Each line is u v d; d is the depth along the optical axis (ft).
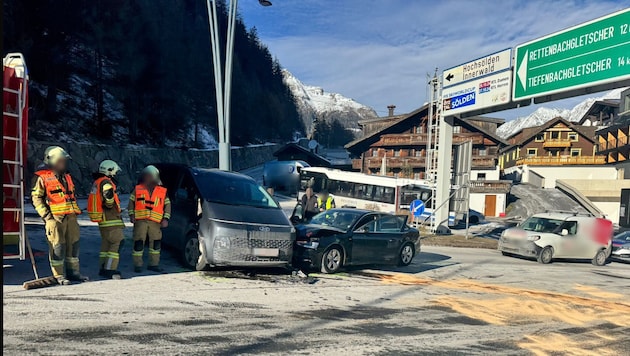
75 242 21.03
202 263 24.56
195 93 162.40
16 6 71.51
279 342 15.03
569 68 45.37
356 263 30.35
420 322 18.85
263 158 249.55
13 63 19.26
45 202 19.70
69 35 89.10
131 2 113.19
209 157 170.50
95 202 21.90
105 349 13.07
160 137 141.08
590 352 16.38
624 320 21.48
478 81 57.26
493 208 147.54
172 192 29.32
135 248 23.94
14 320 14.85
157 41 119.96
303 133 387.96
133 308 17.40
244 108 236.43
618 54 40.96
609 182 153.58
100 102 111.14
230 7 42.57
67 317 15.62
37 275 20.39
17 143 18.79
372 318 18.94
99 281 21.27
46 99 93.35
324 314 18.94
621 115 168.14
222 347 14.11
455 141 166.09
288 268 28.89
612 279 35.94
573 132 195.62
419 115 169.78
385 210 81.92
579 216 46.85
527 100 51.37
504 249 46.11
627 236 53.01
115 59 108.58
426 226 72.59
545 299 25.34
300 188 89.40
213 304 19.01
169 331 15.16
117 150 106.93
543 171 181.27
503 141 166.30
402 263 34.27
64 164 20.44
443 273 32.78
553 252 43.50
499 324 19.38
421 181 83.05
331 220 32.40
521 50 51.01
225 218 24.86
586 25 43.88
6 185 18.62
